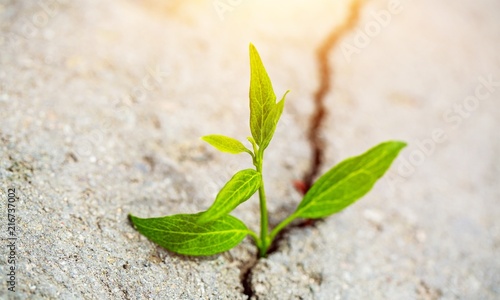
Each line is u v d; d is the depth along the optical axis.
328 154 0.34
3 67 0.32
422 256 0.31
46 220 0.27
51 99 0.31
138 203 0.29
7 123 0.30
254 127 0.26
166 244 0.27
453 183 0.34
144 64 0.34
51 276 0.26
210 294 0.28
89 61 0.33
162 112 0.33
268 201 0.31
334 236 0.31
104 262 0.27
